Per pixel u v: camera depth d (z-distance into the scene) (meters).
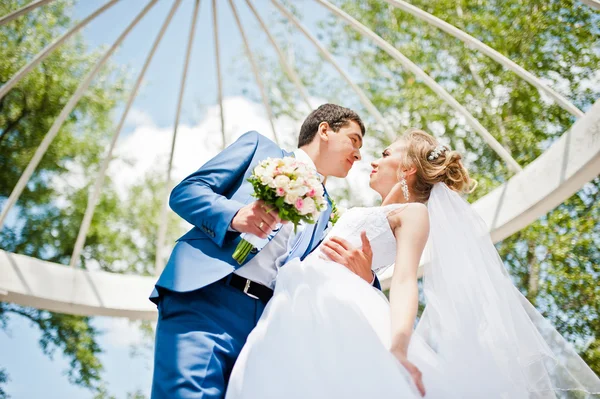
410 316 2.85
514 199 6.69
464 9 12.08
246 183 3.55
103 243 13.46
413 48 11.96
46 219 13.20
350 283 3.11
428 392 2.67
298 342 2.81
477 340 2.95
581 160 6.08
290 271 3.22
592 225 9.75
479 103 11.65
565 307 10.29
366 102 7.71
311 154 3.99
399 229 3.33
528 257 10.84
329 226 3.96
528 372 3.09
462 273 3.20
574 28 10.81
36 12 12.92
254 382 2.75
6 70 12.47
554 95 6.39
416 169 3.76
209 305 3.27
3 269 7.64
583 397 3.15
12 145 12.97
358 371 2.64
